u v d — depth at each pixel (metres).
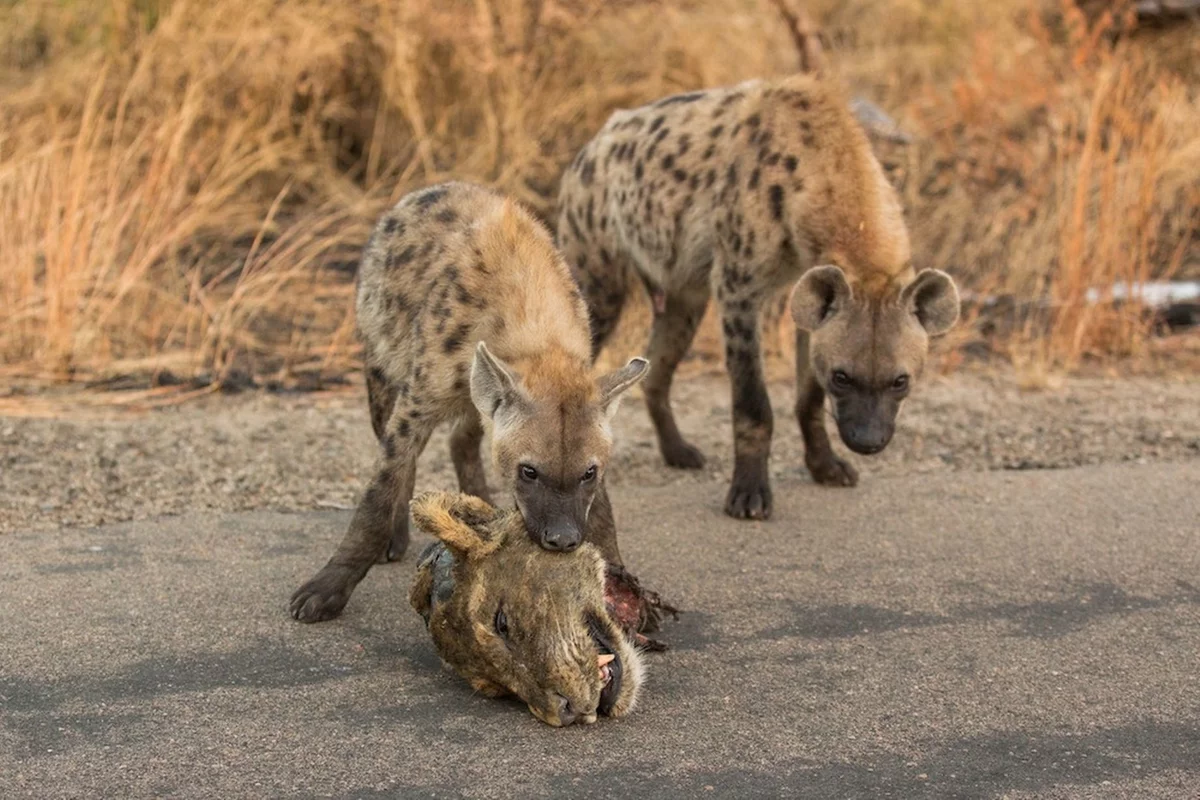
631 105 18.23
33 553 9.12
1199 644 8.12
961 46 20.66
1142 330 15.46
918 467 11.76
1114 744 6.91
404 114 17.70
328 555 9.26
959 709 7.25
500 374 7.79
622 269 12.16
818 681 7.55
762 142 10.88
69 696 7.20
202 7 17.09
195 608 8.32
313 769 6.51
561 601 6.81
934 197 18.12
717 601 8.67
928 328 10.38
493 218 8.77
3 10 18.00
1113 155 15.80
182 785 6.36
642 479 11.49
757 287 10.88
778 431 12.70
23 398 12.53
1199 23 20.58
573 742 6.79
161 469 10.95
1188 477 11.20
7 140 15.70
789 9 18.55
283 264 15.98
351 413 12.62
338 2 17.41
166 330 14.36
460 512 7.34
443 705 7.16
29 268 13.73
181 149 16.33
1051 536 9.86
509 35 17.75
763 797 6.34
